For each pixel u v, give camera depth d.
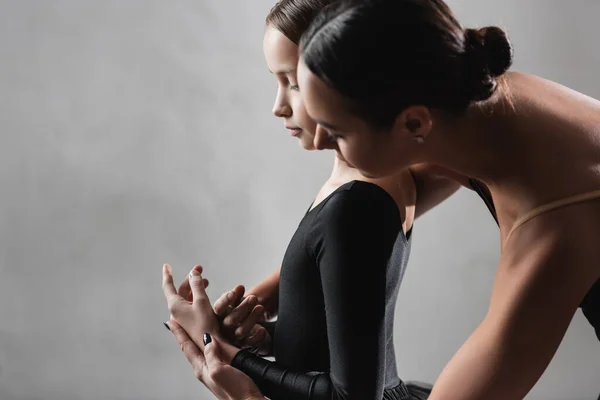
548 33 2.56
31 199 2.44
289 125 1.03
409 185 1.08
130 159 2.46
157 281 2.50
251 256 2.52
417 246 2.59
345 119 0.79
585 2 2.56
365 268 0.94
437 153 0.83
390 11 0.75
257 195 2.51
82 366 2.50
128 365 2.51
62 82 2.42
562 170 0.80
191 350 1.08
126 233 2.48
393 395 1.10
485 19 2.53
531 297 0.78
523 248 0.80
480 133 0.81
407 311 2.61
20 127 2.42
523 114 0.82
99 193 2.46
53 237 2.46
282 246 2.53
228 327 1.07
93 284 2.48
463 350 0.82
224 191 2.50
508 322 0.78
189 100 2.46
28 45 2.40
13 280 2.46
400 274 1.04
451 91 0.77
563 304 0.77
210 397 2.55
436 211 2.59
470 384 0.80
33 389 2.50
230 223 2.51
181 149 2.47
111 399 2.51
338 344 0.94
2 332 2.47
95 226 2.47
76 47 2.42
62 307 2.48
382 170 0.84
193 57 2.46
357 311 0.93
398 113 0.77
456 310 2.61
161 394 2.53
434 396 0.82
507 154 0.81
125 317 2.50
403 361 2.61
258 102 2.49
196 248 2.50
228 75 2.47
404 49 0.74
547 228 0.79
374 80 0.75
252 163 2.50
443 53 0.75
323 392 0.97
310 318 1.03
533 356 0.78
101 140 2.45
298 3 0.94
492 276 2.61
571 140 0.82
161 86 2.45
